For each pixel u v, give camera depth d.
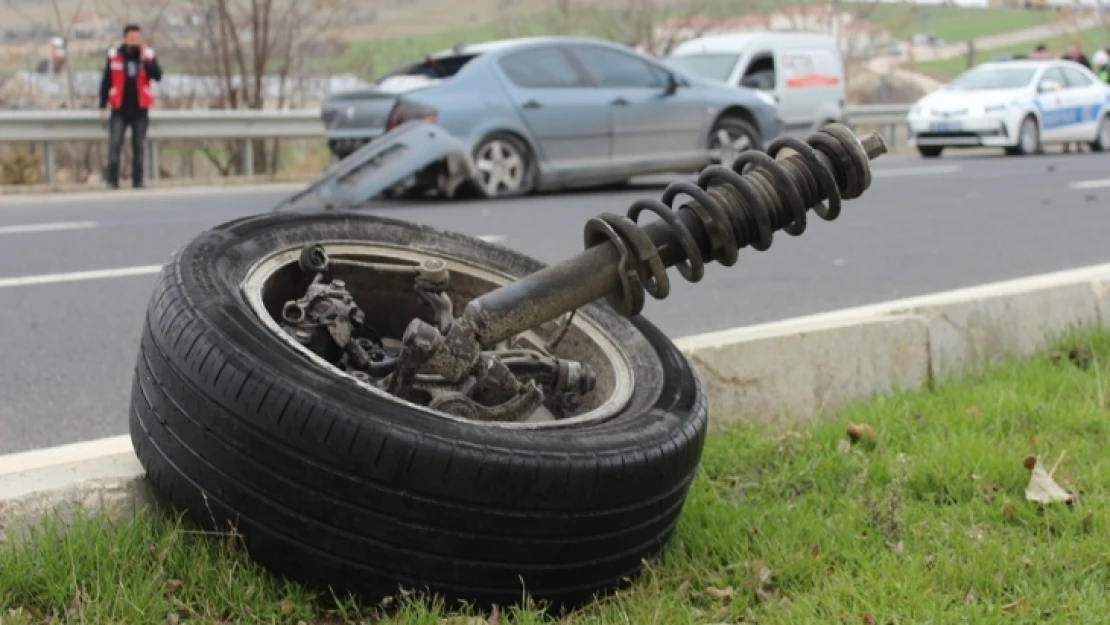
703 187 3.04
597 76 13.18
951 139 21.44
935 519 3.44
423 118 11.86
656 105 13.45
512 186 12.59
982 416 4.34
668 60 18.41
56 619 2.59
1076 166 17.91
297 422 2.58
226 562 2.74
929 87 30.30
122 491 2.99
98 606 2.61
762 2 27.92
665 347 3.68
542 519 2.71
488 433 2.69
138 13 20.09
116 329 6.21
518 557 2.72
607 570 2.89
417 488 2.59
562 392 3.49
